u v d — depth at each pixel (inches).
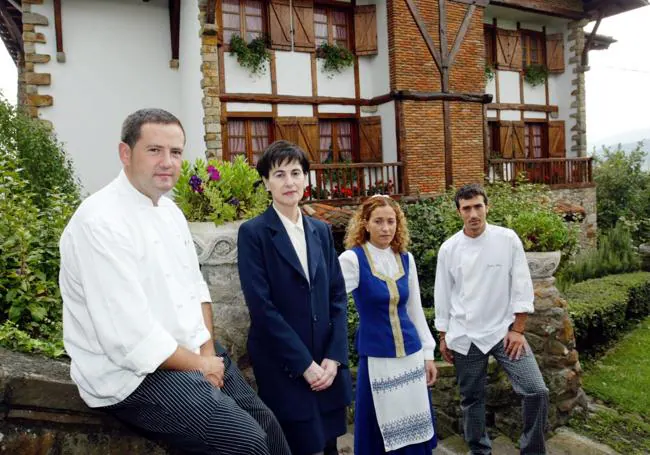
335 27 477.1
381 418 111.7
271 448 81.5
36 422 76.2
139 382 68.1
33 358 90.4
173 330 73.5
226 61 420.5
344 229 339.0
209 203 112.4
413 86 470.6
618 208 617.0
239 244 94.3
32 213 132.8
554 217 175.8
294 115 453.7
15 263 114.8
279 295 92.9
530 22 597.3
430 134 479.5
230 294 112.1
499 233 136.1
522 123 590.6
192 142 407.5
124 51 404.2
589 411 185.5
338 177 434.0
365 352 114.0
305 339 93.2
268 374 91.5
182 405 67.8
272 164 94.8
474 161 506.9
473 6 501.0
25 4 368.5
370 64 489.1
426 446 115.5
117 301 65.5
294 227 97.8
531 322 169.3
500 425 167.8
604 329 259.0
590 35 587.8
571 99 609.3
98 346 69.9
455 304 141.7
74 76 386.0
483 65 511.2
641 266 385.4
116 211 71.3
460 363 140.3
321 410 93.3
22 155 305.3
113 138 400.2
